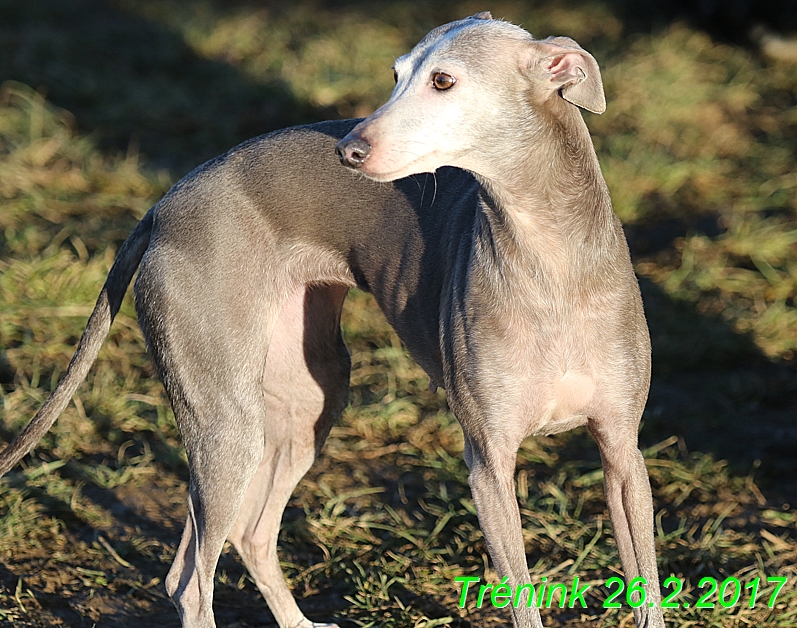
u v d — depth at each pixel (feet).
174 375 20.58
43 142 48.11
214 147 50.88
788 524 25.41
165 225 21.08
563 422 19.27
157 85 56.95
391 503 26.84
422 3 76.38
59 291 35.29
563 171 17.98
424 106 17.56
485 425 18.80
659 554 24.20
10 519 24.75
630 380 18.72
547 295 18.26
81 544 24.58
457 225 20.11
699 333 34.99
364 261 21.36
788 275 38.19
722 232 42.32
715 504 26.48
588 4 74.33
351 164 17.54
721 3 66.08
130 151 49.44
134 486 27.20
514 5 75.51
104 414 30.12
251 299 20.72
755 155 49.83
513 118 17.70
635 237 42.60
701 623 21.67
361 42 64.49
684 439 29.68
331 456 29.04
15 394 30.42
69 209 42.86
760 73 61.36
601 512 26.27
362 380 32.78
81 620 21.89
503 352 18.54
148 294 20.83
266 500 22.41
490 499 18.78
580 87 17.65
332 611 22.77
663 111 54.44
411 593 23.17
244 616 22.59
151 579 23.49
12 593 22.58
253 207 21.06
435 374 20.89
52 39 62.49
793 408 31.27
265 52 63.62
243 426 20.44
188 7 72.79
